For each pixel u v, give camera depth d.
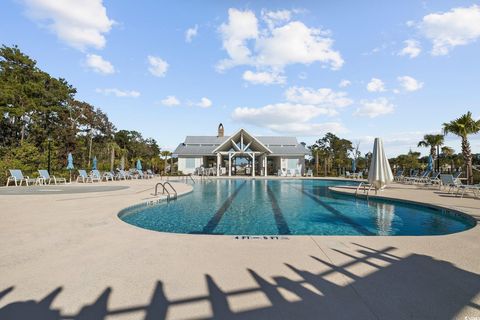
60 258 3.69
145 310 2.39
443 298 2.60
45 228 5.41
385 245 4.35
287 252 3.99
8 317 2.26
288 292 2.72
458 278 3.06
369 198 12.51
